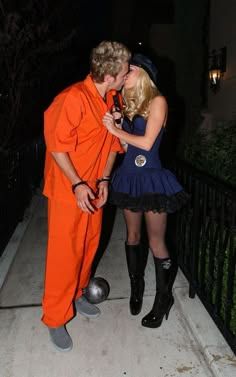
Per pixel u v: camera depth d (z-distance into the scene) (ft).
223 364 8.19
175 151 22.48
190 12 25.45
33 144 21.38
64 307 8.77
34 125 26.66
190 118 25.44
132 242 9.62
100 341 9.17
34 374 8.29
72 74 32.50
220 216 8.85
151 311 9.61
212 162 13.17
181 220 11.27
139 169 8.46
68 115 7.35
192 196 10.71
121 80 7.62
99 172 8.48
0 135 19.93
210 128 26.61
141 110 8.07
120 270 12.41
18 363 8.57
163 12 42.83
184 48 25.86
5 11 19.24
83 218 8.31
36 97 25.57
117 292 11.12
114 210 17.52
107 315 10.06
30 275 12.29
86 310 9.91
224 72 24.80
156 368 8.39
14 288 11.56
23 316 10.12
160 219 8.79
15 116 20.62
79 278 9.51
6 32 18.37
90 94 7.61
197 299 10.37
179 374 8.23
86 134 7.70
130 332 9.45
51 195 8.09
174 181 8.61
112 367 8.43
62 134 7.39
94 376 8.21
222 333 8.70
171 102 25.90
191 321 9.50
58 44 21.18
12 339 9.28
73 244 8.36
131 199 8.38
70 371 8.34
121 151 8.79
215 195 9.21
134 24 42.24
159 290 9.38
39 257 13.50
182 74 26.00
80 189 7.64
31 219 17.29
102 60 7.33
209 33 27.53
